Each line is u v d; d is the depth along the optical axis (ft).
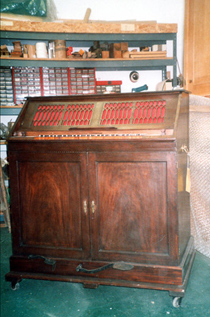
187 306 5.78
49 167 6.27
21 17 11.12
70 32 10.41
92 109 6.40
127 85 12.46
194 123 7.69
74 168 6.14
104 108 6.33
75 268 6.24
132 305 5.90
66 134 6.16
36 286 6.80
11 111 10.82
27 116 6.69
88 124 6.24
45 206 6.38
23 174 6.44
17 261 6.60
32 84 10.71
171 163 5.52
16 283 6.57
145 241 5.87
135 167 5.78
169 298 6.13
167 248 5.75
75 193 6.18
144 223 5.84
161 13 12.08
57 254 6.38
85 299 6.17
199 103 7.75
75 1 11.80
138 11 12.05
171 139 5.39
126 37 10.73
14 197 6.52
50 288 6.69
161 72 12.51
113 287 6.68
